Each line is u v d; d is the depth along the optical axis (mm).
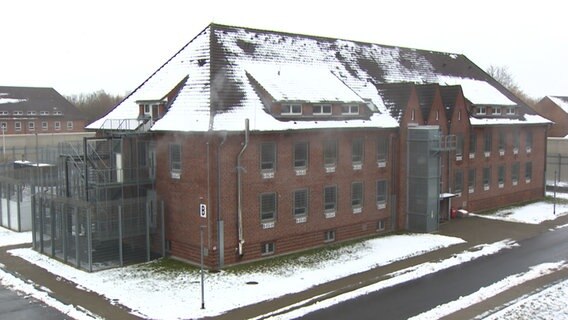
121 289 23531
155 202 28828
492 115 44750
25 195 35781
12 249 30719
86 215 26250
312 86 32344
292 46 36125
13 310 21125
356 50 40812
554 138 60906
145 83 33594
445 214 39469
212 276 25469
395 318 20234
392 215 35688
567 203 47344
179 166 28047
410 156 35719
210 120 26609
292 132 29281
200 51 31547
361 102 33500
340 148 32219
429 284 24438
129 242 27844
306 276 25516
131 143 30469
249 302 21984
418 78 43031
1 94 91000
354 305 21688
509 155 46094
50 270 26438
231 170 27188
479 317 20375
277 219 29266
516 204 46719
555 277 25531
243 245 27812
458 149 40219
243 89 29703
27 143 71250
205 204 26703
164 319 20203
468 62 51094
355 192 33344
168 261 28062
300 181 30219
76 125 95812
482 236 34375
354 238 33406
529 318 20297
